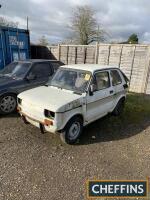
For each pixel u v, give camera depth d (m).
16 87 6.21
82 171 3.66
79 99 4.47
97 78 5.09
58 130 4.14
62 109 4.07
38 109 4.25
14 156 4.02
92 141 4.82
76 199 2.99
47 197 3.00
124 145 4.70
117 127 5.75
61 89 5.00
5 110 6.16
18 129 5.24
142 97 9.19
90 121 5.09
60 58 13.02
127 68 10.09
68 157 4.09
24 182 3.30
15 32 11.03
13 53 11.14
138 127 5.83
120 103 6.48
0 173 3.48
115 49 10.31
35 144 4.53
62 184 3.30
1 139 4.67
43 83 6.86
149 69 9.27
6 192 3.06
